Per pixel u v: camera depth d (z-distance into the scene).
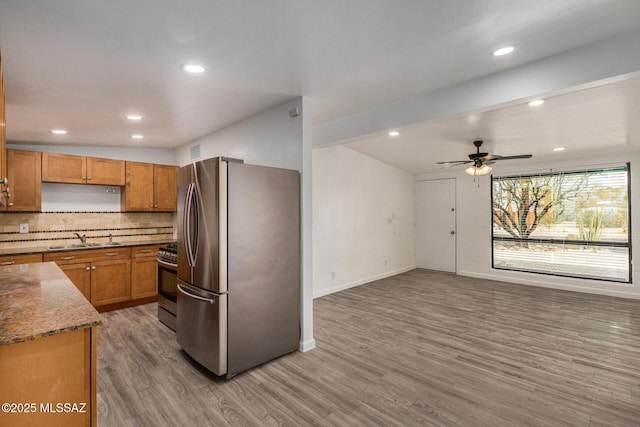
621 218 5.08
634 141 4.34
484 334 3.48
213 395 2.31
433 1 1.57
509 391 2.38
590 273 5.35
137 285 4.42
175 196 5.05
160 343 3.20
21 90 2.55
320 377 2.57
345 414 2.10
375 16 1.70
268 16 1.67
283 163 3.14
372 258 6.14
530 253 5.95
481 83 2.54
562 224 5.62
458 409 2.16
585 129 3.84
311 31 1.83
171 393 2.33
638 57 1.88
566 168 5.54
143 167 4.74
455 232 6.86
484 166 4.48
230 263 2.51
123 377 2.55
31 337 1.21
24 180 3.82
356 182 5.76
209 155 4.18
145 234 5.00
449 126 3.81
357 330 3.60
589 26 1.83
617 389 2.40
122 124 3.60
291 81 2.57
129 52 2.02
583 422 2.03
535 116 3.39
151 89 2.63
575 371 2.67
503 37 1.95
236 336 2.55
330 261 5.25
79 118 3.30
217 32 1.82
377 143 4.96
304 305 3.05
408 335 3.45
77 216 4.39
